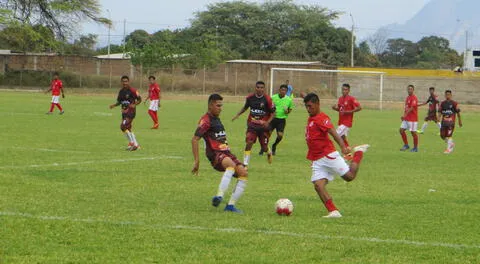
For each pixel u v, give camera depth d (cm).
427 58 12094
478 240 950
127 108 2092
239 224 1020
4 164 1656
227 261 810
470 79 7200
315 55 10638
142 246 871
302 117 4350
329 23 11369
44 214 1046
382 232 988
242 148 2328
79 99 5612
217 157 1158
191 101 5859
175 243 891
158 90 3055
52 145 2164
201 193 1324
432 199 1328
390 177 1670
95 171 1591
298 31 11112
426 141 2942
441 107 2405
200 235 935
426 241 935
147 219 1034
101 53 10819
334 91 7369
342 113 2288
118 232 941
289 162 1953
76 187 1339
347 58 10606
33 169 1580
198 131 1152
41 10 7406
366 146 1132
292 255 843
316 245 895
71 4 7362
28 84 7275
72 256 818
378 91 7406
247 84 7175
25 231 930
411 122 2450
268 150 1889
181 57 7869
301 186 1469
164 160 1858
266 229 988
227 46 10938
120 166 1702
